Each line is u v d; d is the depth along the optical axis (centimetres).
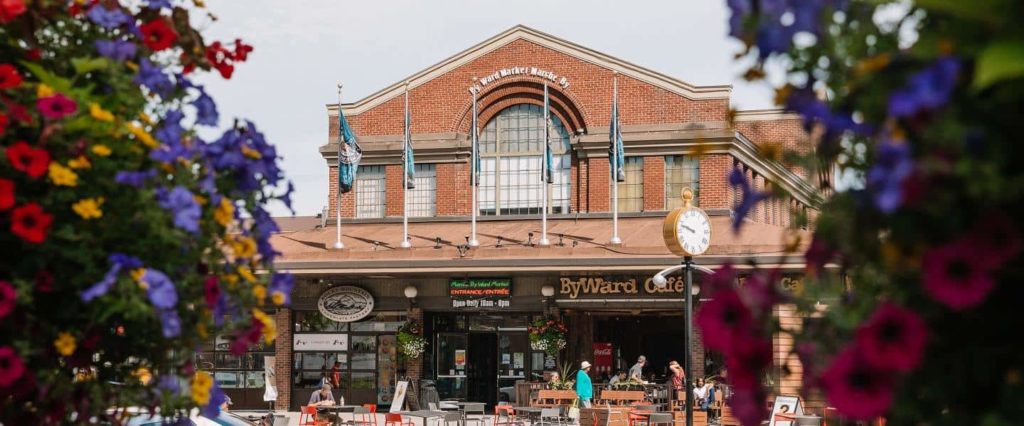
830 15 337
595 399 3416
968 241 289
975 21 293
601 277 3688
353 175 4012
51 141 490
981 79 270
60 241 502
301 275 3831
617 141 3781
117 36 574
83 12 554
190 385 552
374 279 3988
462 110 4322
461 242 3991
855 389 298
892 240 313
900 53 311
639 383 3322
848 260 353
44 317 521
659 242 3731
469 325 4031
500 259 3650
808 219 379
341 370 4059
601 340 4356
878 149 293
